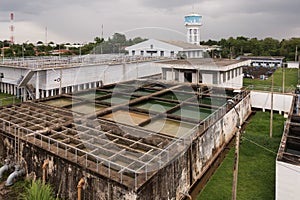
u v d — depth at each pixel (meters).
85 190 9.88
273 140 16.75
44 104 19.36
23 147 12.31
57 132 13.25
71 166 10.28
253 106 24.64
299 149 12.38
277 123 20.42
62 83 26.88
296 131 13.95
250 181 12.17
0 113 16.70
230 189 11.51
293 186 9.59
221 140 16.11
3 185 11.65
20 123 14.50
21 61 30.17
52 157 10.95
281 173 9.77
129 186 8.59
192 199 11.34
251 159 14.43
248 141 16.80
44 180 10.56
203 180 12.93
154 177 9.32
